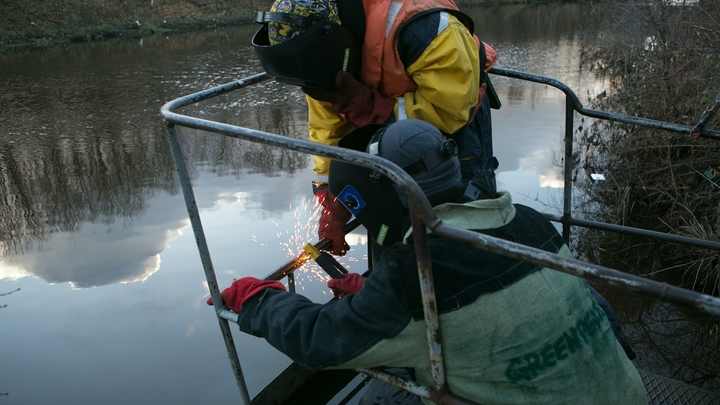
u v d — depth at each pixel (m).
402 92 1.82
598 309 1.40
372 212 1.47
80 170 6.35
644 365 2.89
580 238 4.40
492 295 1.24
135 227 4.89
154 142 7.20
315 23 1.68
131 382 3.07
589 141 5.50
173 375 3.12
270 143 1.35
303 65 1.72
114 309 3.74
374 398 1.98
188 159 6.50
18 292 4.02
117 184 5.91
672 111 4.71
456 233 1.13
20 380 3.14
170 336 3.46
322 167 2.10
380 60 1.77
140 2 18.44
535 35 14.21
